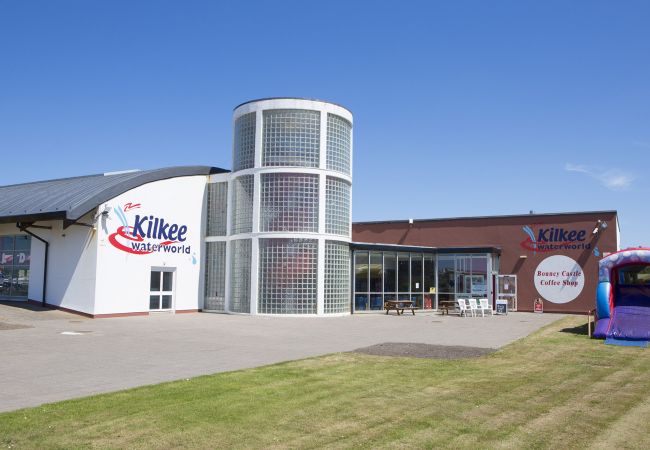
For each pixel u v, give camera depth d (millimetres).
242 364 12406
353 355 13898
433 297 33344
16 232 27562
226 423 7602
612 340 17047
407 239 37844
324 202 28078
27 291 26828
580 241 33094
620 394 9711
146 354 13773
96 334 17891
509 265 34750
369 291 30672
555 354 14516
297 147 28016
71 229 25375
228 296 28594
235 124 29812
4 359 12594
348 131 30109
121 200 25484
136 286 26078
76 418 7695
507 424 7770
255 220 27734
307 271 27359
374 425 7645
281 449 6629
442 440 7031
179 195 28641
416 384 10383
